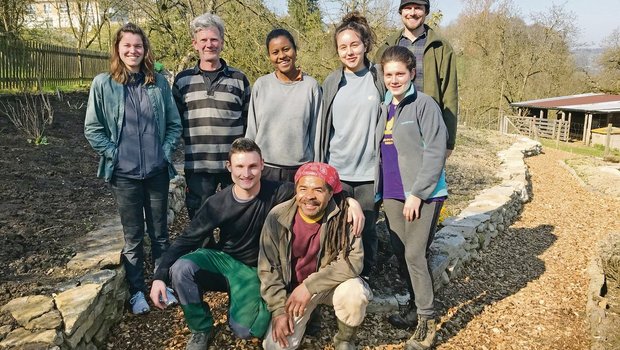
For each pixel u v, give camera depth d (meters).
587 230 7.01
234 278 2.91
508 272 5.09
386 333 3.45
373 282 3.97
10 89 10.59
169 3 10.26
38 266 3.27
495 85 31.42
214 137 3.60
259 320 2.85
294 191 3.07
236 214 2.90
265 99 3.44
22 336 2.49
